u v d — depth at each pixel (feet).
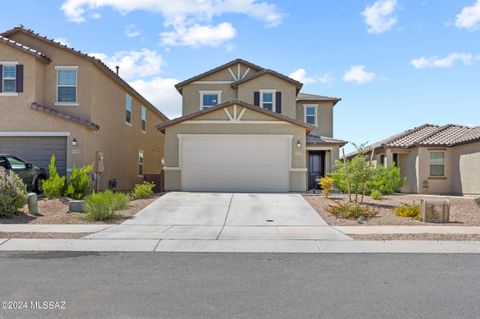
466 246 29.89
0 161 49.75
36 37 65.00
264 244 30.58
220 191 65.05
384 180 67.87
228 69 84.12
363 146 54.90
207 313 16.53
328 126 90.27
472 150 69.10
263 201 53.26
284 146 65.77
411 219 41.93
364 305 17.52
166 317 16.10
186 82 83.46
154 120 108.06
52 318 15.92
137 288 19.88
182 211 46.39
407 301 18.04
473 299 18.33
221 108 65.87
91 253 27.76
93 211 41.01
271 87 80.12
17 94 61.98
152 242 31.04
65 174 61.72
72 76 65.51
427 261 25.62
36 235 33.24
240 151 65.72
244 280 21.36
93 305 17.42
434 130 82.17
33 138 62.13
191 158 65.72
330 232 35.06
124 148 82.74
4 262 25.18
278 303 17.75
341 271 23.20
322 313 16.56
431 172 76.07
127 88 81.76
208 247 29.63
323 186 58.39
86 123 61.57
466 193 70.44
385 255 27.32
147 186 59.98
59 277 21.76
